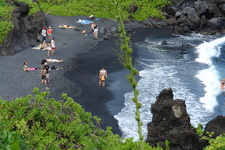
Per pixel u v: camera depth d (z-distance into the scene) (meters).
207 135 16.59
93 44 50.03
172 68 43.19
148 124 21.02
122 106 31.06
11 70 37.72
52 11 64.69
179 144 16.36
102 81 35.31
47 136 8.70
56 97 31.94
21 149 7.76
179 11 67.00
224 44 56.66
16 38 45.03
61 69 39.31
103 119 28.28
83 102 31.45
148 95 34.06
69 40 51.19
